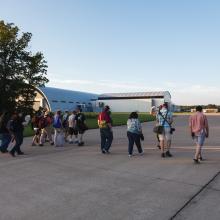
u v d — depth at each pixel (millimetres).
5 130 15711
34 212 6988
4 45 27344
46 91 68812
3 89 27672
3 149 15789
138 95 90875
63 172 11062
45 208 7254
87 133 26812
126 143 19812
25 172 11094
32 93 28641
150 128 33500
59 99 70938
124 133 27141
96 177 10281
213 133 26797
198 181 9688
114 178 10125
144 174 10688
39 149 17250
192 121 12844
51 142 19281
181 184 9352
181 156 14492
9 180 9914
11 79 27812
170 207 7289
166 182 9586
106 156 14594
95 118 53531
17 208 7262
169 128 14352
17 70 27672
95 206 7383
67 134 20484
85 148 17594
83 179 10008
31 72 28047
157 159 13703
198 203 7605
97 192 8539
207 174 10656
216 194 8367
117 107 92188
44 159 13844
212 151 16078
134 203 7590
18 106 27953
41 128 18703
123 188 8930
